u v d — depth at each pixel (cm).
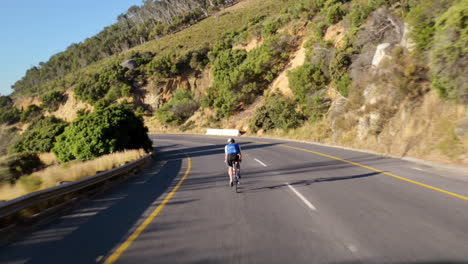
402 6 2256
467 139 1234
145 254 475
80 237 576
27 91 10812
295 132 3155
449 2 1698
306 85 3228
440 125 1443
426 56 1727
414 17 1808
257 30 5669
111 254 481
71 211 810
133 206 817
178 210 742
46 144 2989
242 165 1511
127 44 12062
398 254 434
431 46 1675
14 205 657
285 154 1875
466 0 1337
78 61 13462
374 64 2273
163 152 3053
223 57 5481
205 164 1748
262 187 963
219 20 9556
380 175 1066
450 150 1255
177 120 6066
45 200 773
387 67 2002
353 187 897
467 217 588
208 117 5309
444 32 1392
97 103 7138
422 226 546
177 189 1032
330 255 440
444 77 1410
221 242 509
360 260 420
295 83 3378
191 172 1456
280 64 4447
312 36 4253
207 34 8531
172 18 12888
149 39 11906
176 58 7319
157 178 1348
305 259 429
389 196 775
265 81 4628
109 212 766
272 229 564
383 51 2186
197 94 6819
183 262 438
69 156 2348
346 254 441
